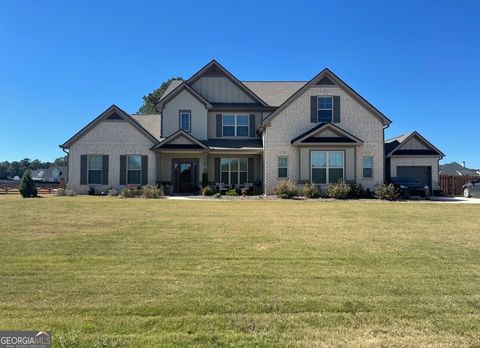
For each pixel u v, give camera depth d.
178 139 26.28
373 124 25.89
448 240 9.33
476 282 6.04
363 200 22.14
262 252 7.95
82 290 5.56
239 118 28.41
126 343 3.95
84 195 25.39
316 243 8.88
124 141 26.42
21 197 23.88
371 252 8.00
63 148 26.47
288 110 25.84
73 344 3.89
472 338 4.14
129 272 6.48
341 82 25.89
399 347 3.93
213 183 26.78
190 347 3.90
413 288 5.74
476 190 25.31
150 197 22.42
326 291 5.59
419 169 28.16
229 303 5.09
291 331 4.29
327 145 25.11
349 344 3.98
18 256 7.52
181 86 27.64
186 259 7.36
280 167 25.62
